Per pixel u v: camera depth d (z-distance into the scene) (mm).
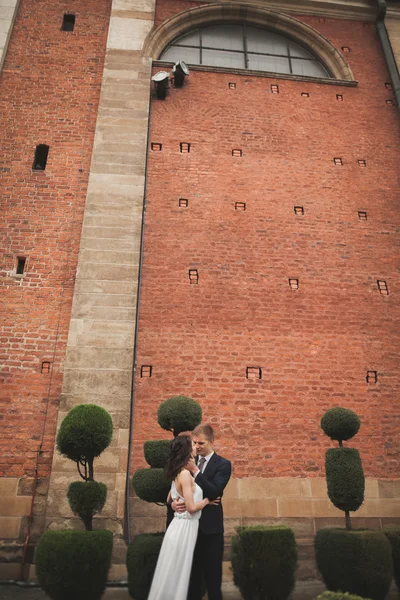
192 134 10469
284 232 9703
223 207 9758
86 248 8883
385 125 11461
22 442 7512
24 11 11508
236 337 8648
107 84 10641
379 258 9781
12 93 10352
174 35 12281
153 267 9000
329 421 6117
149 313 8609
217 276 9109
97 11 11852
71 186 9555
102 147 9867
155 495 5082
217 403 8109
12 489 7227
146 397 7984
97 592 4664
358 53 12617
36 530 7000
